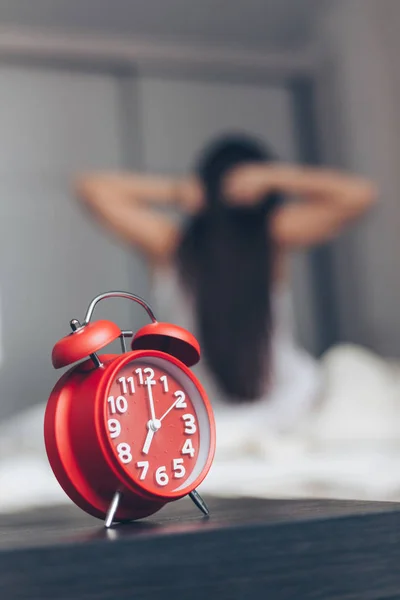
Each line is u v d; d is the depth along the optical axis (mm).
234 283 2668
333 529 464
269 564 443
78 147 2822
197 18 2918
